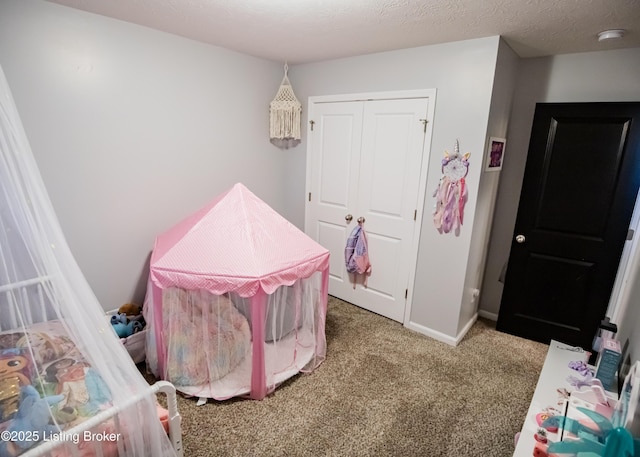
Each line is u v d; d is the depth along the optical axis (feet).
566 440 3.88
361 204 10.53
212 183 10.17
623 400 3.92
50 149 7.07
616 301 8.55
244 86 10.38
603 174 8.13
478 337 9.57
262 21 7.09
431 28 7.10
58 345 4.52
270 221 7.63
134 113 8.16
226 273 6.30
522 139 9.49
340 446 5.84
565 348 6.35
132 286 8.86
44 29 6.62
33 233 4.23
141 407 4.13
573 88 8.63
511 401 7.01
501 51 7.61
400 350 8.77
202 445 5.77
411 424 6.35
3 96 3.98
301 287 7.64
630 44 7.60
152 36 8.10
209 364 6.81
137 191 8.56
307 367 7.84
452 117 8.28
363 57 9.64
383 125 9.57
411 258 9.62
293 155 12.12
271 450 5.73
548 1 5.57
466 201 8.36
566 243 8.80
